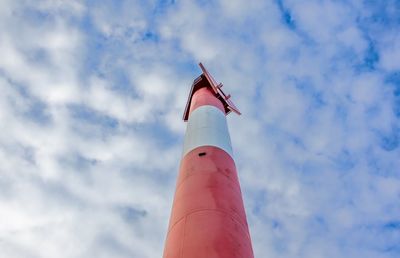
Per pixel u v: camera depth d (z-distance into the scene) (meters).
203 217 7.85
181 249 7.18
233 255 6.97
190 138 12.30
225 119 14.84
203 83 19.70
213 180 9.33
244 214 8.96
